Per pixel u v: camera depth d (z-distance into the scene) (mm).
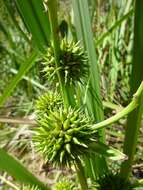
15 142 179
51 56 86
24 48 210
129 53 181
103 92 177
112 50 180
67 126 80
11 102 204
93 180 107
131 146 102
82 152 81
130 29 190
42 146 82
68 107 87
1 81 208
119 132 171
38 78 194
